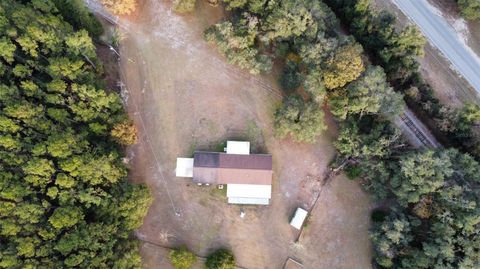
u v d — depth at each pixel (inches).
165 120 2667.3
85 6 2657.5
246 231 2554.1
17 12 2281.0
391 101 2468.0
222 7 2844.5
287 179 2625.5
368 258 2544.3
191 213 2566.4
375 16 2726.4
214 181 2544.3
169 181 2600.9
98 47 2714.1
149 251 2513.5
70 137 2206.0
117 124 2404.0
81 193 2190.0
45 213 2149.4
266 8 2586.1
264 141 2662.4
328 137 2689.5
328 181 2625.5
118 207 2294.5
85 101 2358.5
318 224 2573.8
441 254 2228.1
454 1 3142.2
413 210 2363.4
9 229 2007.9
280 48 2640.3
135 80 2709.2
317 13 2610.7
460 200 2255.2
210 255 2460.6
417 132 2743.6
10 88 2169.0
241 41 2551.7
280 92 2719.0
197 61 2751.0
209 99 2701.8
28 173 2102.6
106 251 2202.3
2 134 2113.7
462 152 2659.9
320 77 2484.0
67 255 2112.5
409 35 2598.4
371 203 2605.8
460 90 2970.0
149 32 2785.4
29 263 2015.3
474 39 3107.8
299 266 2522.1
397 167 2426.2
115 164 2374.5
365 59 2657.5
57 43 2349.9
